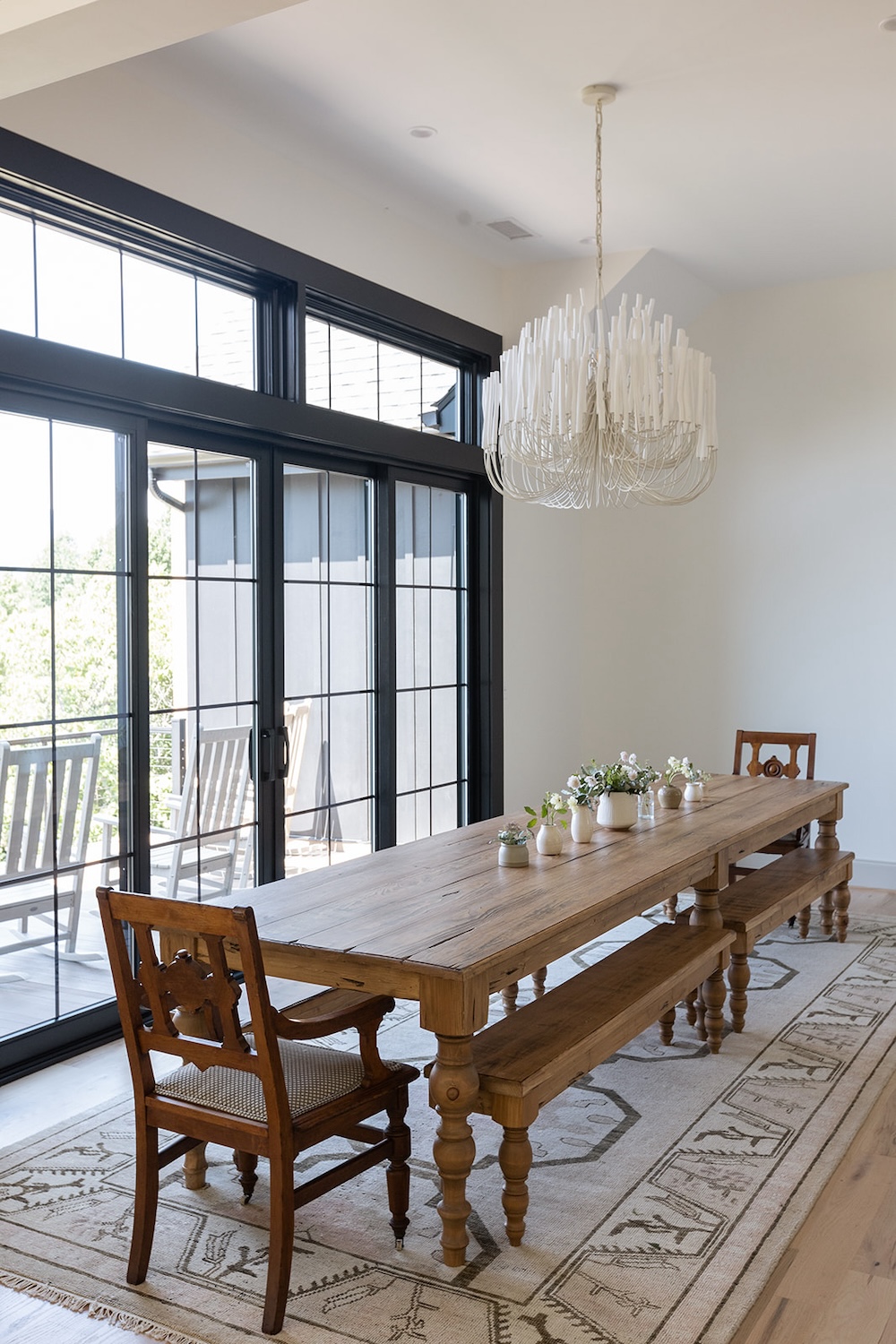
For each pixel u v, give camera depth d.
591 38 3.49
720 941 3.65
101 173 3.58
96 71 3.57
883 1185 2.84
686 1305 2.30
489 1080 2.54
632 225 5.28
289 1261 2.25
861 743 6.22
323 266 4.62
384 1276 2.42
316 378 4.84
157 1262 2.49
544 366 3.62
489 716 6.03
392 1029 3.99
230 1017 2.25
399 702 5.50
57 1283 2.40
